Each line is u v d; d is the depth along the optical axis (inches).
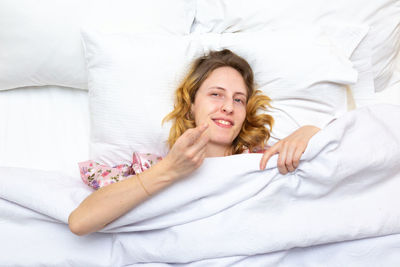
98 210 32.4
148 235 35.8
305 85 45.0
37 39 43.2
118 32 45.1
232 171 34.3
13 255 35.9
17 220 36.8
